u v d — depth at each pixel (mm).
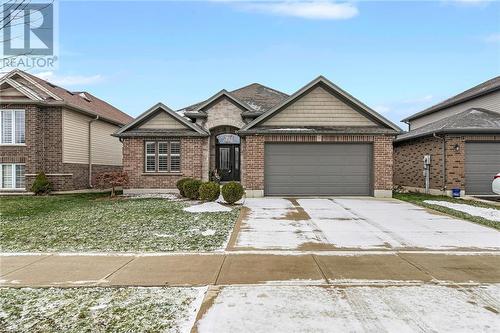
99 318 4168
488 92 19562
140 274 5758
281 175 16281
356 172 16219
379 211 11953
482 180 16594
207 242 7879
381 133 15914
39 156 19078
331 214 11367
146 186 18703
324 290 5000
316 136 16031
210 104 21297
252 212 11758
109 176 17562
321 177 16234
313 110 16719
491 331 3801
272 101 23094
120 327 3945
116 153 25812
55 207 13328
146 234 8680
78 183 20969
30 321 4098
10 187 19094
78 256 6828
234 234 8617
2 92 18672
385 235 8508
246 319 4109
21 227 9570
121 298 4766
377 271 5852
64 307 4480
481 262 6359
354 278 5516
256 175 16094
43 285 5285
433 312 4266
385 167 15977
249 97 23906
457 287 5117
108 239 8203
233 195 13297
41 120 19250
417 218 10680
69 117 20109
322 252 7027
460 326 3912
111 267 6137
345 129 16219
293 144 16297
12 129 18875
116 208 12859
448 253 6949
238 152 21859
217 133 21641
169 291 5008
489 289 5035
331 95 16734
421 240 8016
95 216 11180
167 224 9875
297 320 4070
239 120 21188
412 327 3889
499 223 9922
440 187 17016
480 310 4324
